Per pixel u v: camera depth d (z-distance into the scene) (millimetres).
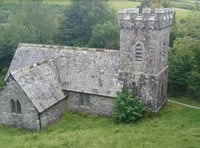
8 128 39781
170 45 79250
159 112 42469
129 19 38438
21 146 30734
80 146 29312
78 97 42875
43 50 47469
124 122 38281
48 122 39500
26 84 38500
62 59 45562
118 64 42219
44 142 31312
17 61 48094
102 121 39594
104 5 97188
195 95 50000
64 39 90562
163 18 38156
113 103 40625
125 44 39969
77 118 41281
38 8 85188
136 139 30500
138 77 40344
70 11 92875
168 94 52500
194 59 51344
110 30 82312
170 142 29453
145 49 39000
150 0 91062
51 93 40875
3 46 70938
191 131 32781
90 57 44344
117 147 28641
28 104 37906
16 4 118500
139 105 39406
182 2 115000
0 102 40062
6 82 38688
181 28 78500
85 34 92000
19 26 77000
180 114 41844
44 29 84312
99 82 41938
